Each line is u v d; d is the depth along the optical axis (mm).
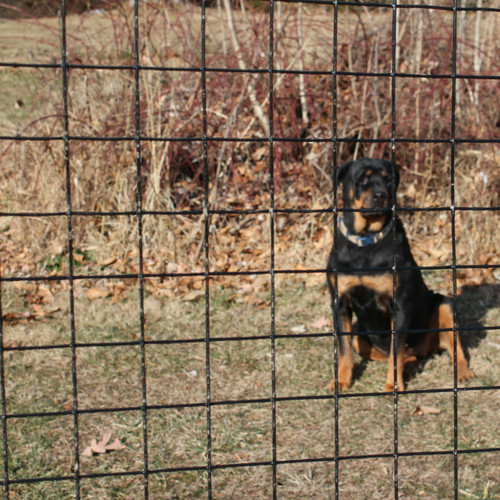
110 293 2291
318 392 1622
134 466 1423
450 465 1411
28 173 2750
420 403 1581
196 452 1453
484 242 2588
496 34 2996
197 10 3215
